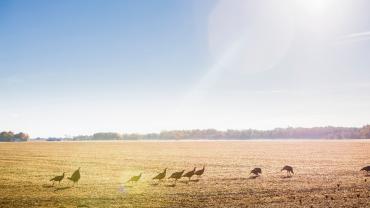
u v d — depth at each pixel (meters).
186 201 24.53
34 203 23.92
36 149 102.50
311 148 96.44
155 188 29.73
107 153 81.19
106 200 24.86
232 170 43.00
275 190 28.67
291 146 111.81
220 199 25.16
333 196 26.17
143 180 34.62
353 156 64.56
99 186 30.89
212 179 35.12
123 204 23.59
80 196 26.22
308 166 46.69
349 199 25.09
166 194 27.02
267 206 22.95
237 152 81.25
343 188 29.53
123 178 36.12
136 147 116.88
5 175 38.72
